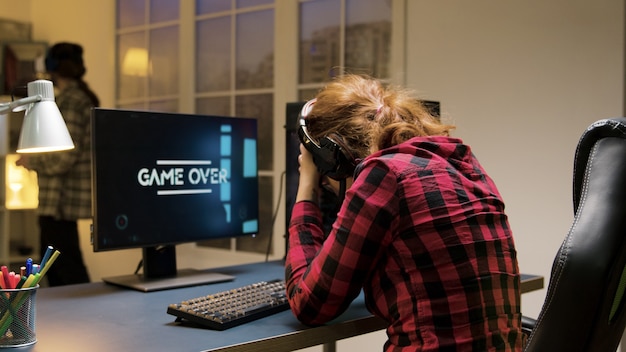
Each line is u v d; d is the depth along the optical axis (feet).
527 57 8.70
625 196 3.05
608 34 7.99
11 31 17.11
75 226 12.27
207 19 12.92
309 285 4.06
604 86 8.04
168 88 13.73
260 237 11.95
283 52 11.52
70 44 11.69
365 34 10.48
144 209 5.65
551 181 8.50
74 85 11.73
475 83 9.21
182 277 5.82
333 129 4.43
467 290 3.69
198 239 6.06
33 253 15.96
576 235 3.04
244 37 12.30
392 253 3.85
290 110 6.63
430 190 3.81
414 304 3.71
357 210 3.88
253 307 4.48
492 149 9.07
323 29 11.07
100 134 5.37
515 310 3.90
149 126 5.70
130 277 5.80
